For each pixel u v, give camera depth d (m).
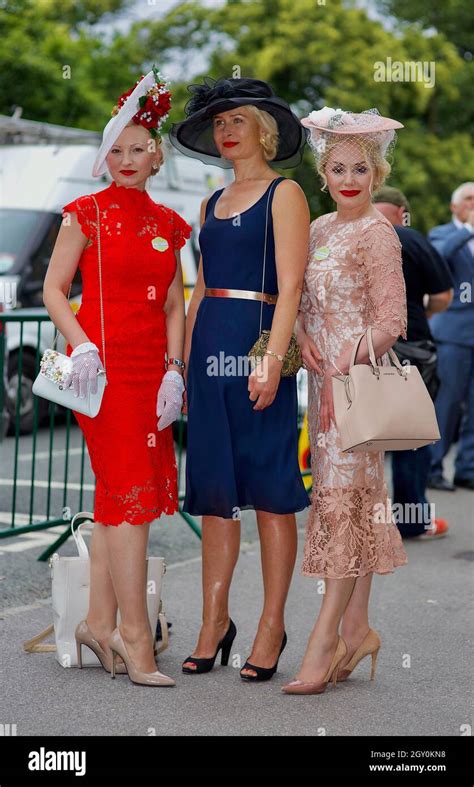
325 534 4.30
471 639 5.12
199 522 7.67
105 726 3.90
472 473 9.34
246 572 6.35
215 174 12.80
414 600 5.82
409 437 4.07
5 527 7.10
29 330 10.62
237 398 4.37
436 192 21.81
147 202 4.44
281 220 4.31
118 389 4.30
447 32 25.56
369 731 3.91
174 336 4.52
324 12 20.08
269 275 4.37
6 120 11.64
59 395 4.22
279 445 4.39
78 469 9.32
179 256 4.57
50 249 11.42
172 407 4.36
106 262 4.30
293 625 5.25
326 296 4.29
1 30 17.44
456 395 9.20
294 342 4.40
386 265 4.20
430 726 3.97
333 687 4.39
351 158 4.27
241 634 5.10
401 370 4.17
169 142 4.80
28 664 4.58
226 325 4.36
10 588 5.73
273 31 20.17
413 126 22.00
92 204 4.32
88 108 17.95
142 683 4.32
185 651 4.81
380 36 20.34
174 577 6.15
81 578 4.53
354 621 4.47
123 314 4.32
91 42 19.95
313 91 20.34
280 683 4.41
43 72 17.19
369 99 19.89
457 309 9.12
